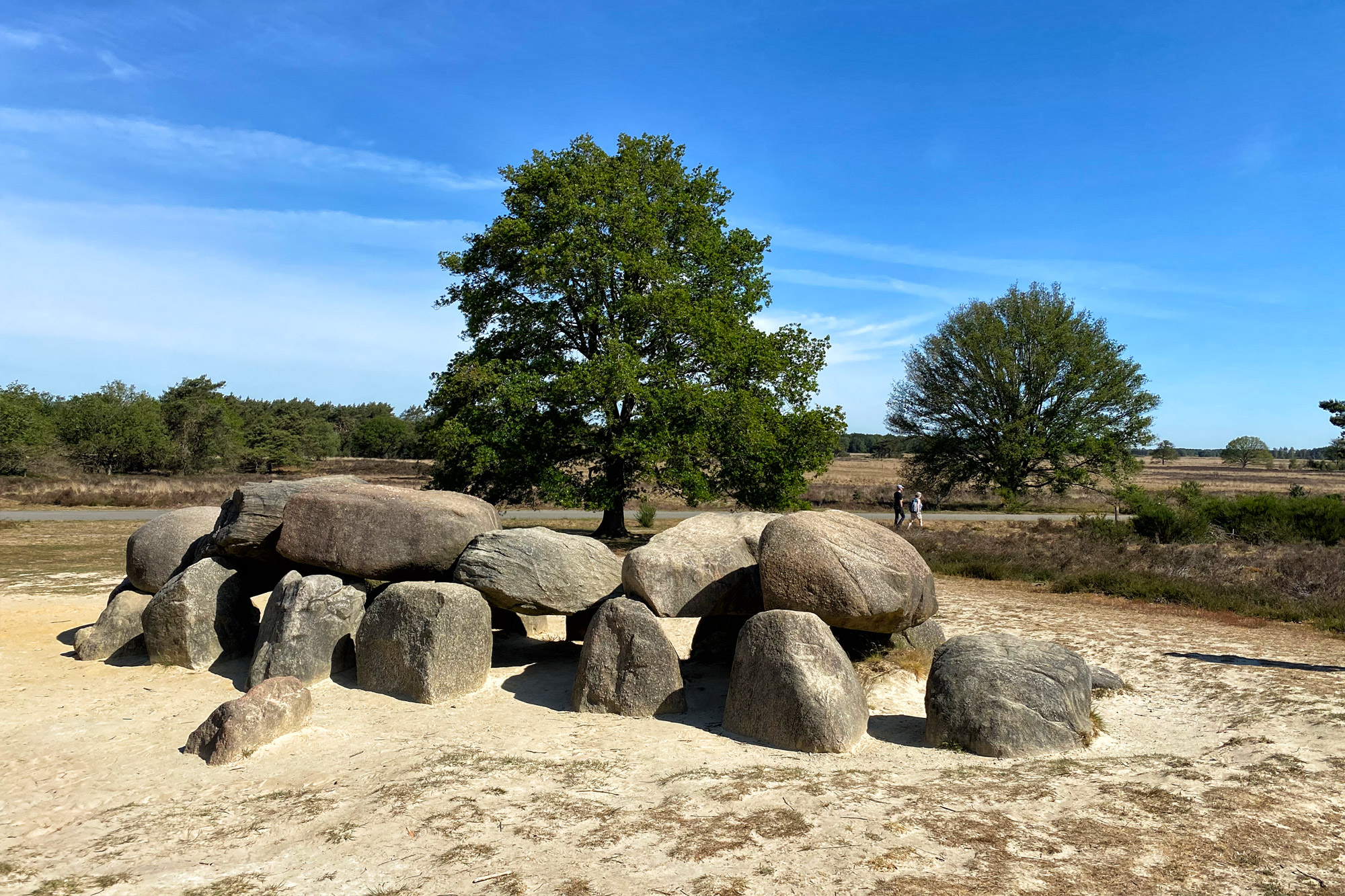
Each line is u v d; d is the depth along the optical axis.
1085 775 5.59
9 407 41.19
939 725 6.53
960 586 15.30
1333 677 8.14
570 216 21.22
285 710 6.68
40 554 17.89
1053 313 38.19
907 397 41.38
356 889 4.15
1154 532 21.69
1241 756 5.95
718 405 20.86
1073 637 10.55
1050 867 4.19
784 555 7.52
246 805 5.35
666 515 32.09
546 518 29.48
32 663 9.15
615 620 7.67
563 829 4.82
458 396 21.09
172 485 36.47
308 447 70.94
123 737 6.79
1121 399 36.94
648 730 7.05
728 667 9.23
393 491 9.13
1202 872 4.11
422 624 7.97
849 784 5.50
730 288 23.66
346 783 5.71
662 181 23.45
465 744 6.57
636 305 20.84
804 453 22.33
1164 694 8.00
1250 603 12.55
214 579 9.29
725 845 4.55
